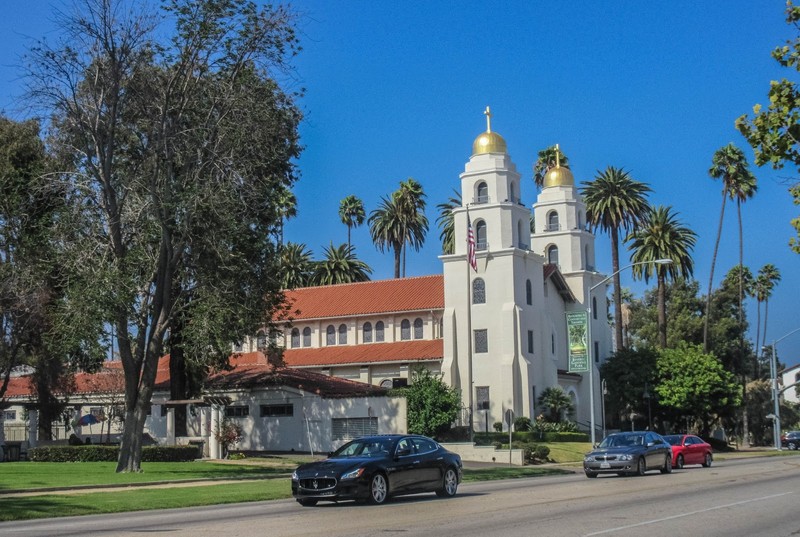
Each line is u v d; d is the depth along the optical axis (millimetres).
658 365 71125
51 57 33312
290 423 52625
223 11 34250
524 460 49125
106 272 33219
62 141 35750
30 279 41188
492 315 64312
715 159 84000
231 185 34438
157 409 59906
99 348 33750
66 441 53812
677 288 101562
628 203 78250
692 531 15719
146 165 35094
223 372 57688
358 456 23000
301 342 72688
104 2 33156
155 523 18609
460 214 66625
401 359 65375
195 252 36031
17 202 40969
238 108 35000
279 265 40719
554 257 76125
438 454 24406
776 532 15594
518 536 15039
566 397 65250
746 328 106062
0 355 45031
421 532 15781
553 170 77938
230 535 15734
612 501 22031
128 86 34562
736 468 39906
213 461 44094
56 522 19516
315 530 16297
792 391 165500
